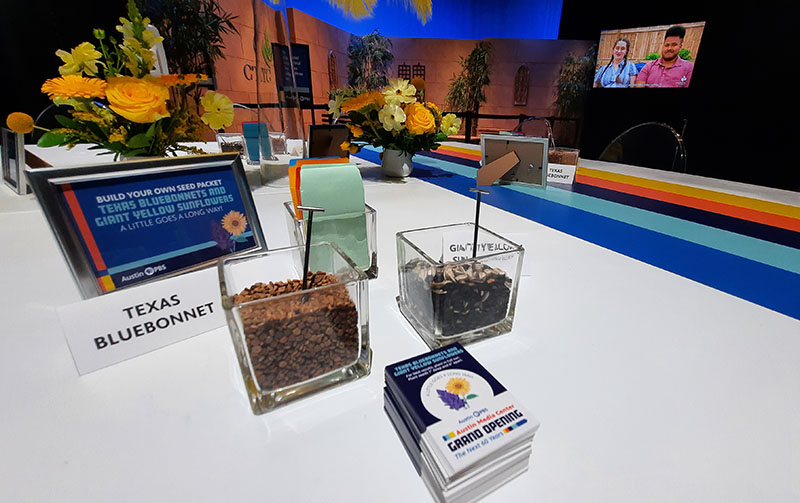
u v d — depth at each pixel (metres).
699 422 0.40
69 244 0.47
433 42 3.61
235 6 2.83
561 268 0.76
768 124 2.29
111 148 0.77
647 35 2.60
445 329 0.50
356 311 0.43
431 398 0.35
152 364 0.48
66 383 0.44
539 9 3.48
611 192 1.40
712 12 2.33
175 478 0.33
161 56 1.02
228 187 0.62
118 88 0.62
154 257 0.55
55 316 0.56
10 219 0.95
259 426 0.39
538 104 3.15
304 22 2.90
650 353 0.51
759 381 0.46
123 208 0.52
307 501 0.31
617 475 0.34
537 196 1.33
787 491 0.32
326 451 0.36
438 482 0.30
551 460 0.35
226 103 0.78
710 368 0.48
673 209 1.18
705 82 2.46
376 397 0.43
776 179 2.33
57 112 1.83
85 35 2.59
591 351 0.51
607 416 0.40
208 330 0.55
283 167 1.36
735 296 0.66
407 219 1.04
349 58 3.50
